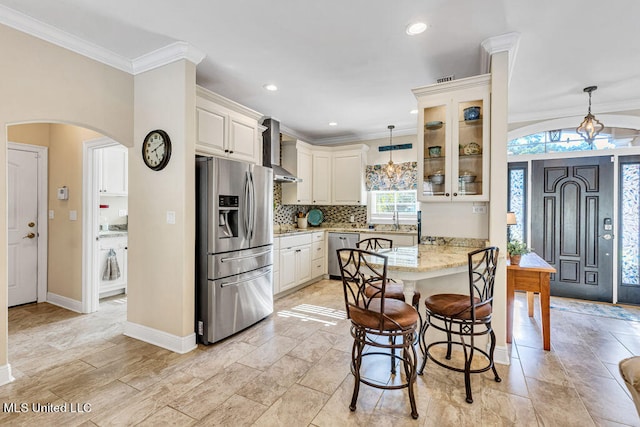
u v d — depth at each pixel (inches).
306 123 193.8
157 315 107.3
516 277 108.4
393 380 86.0
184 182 101.1
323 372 90.3
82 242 138.9
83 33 93.8
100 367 92.4
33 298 150.9
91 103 101.0
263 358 98.7
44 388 81.7
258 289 127.3
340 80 128.8
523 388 82.2
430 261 85.8
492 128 97.3
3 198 84.3
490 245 98.0
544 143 169.9
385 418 70.6
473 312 76.6
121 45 100.4
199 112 113.2
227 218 116.6
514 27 90.1
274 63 113.7
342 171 217.3
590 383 84.6
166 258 104.7
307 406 74.9
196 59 104.1
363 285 77.9
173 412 72.6
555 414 71.9
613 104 152.5
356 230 203.3
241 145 133.8
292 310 146.2
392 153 213.6
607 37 95.7
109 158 164.6
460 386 83.2
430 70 119.3
